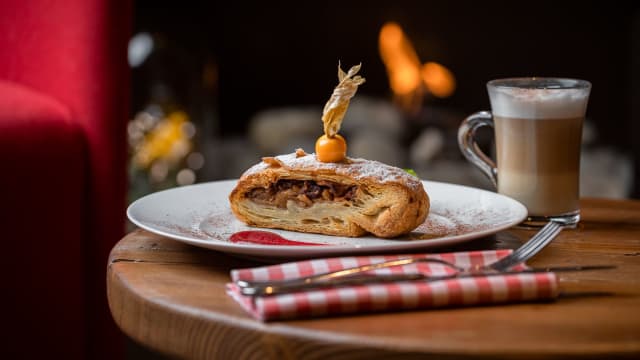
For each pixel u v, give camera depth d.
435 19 2.74
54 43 1.16
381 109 2.58
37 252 1.10
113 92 1.13
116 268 0.77
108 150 1.13
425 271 0.72
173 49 2.26
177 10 2.73
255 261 0.79
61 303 1.12
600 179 2.22
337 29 2.77
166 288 0.73
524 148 0.89
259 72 2.79
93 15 1.12
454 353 0.63
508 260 0.74
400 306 0.68
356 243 0.83
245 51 2.78
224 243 0.75
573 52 2.68
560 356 0.63
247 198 0.87
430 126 2.42
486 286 0.69
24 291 1.10
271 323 0.66
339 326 0.66
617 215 0.95
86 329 1.15
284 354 0.65
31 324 1.11
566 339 0.64
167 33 2.74
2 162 1.08
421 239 0.83
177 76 2.27
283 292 0.68
